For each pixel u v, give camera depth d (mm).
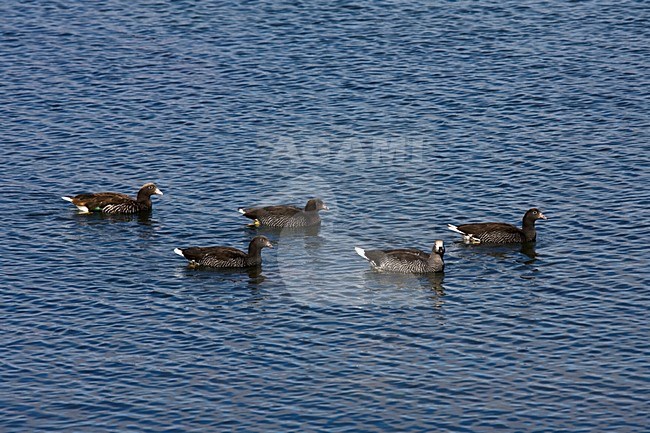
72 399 36844
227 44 70000
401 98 62875
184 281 45312
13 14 74812
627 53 67250
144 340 40438
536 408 35969
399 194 52750
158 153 57500
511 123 59562
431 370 38250
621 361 38562
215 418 35656
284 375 38062
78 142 58719
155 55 68875
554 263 46000
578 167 54469
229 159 56719
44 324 41500
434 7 74375
